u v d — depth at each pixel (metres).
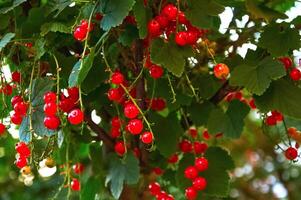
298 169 1.33
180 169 0.55
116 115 0.53
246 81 0.49
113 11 0.46
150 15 0.48
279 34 0.50
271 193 1.37
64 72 0.49
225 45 0.56
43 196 1.08
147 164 0.56
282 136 0.57
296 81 0.51
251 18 0.55
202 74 0.54
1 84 0.50
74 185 0.58
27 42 0.49
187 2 0.49
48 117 0.46
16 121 0.49
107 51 0.50
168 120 0.54
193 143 0.54
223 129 0.54
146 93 0.52
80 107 0.47
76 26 0.48
